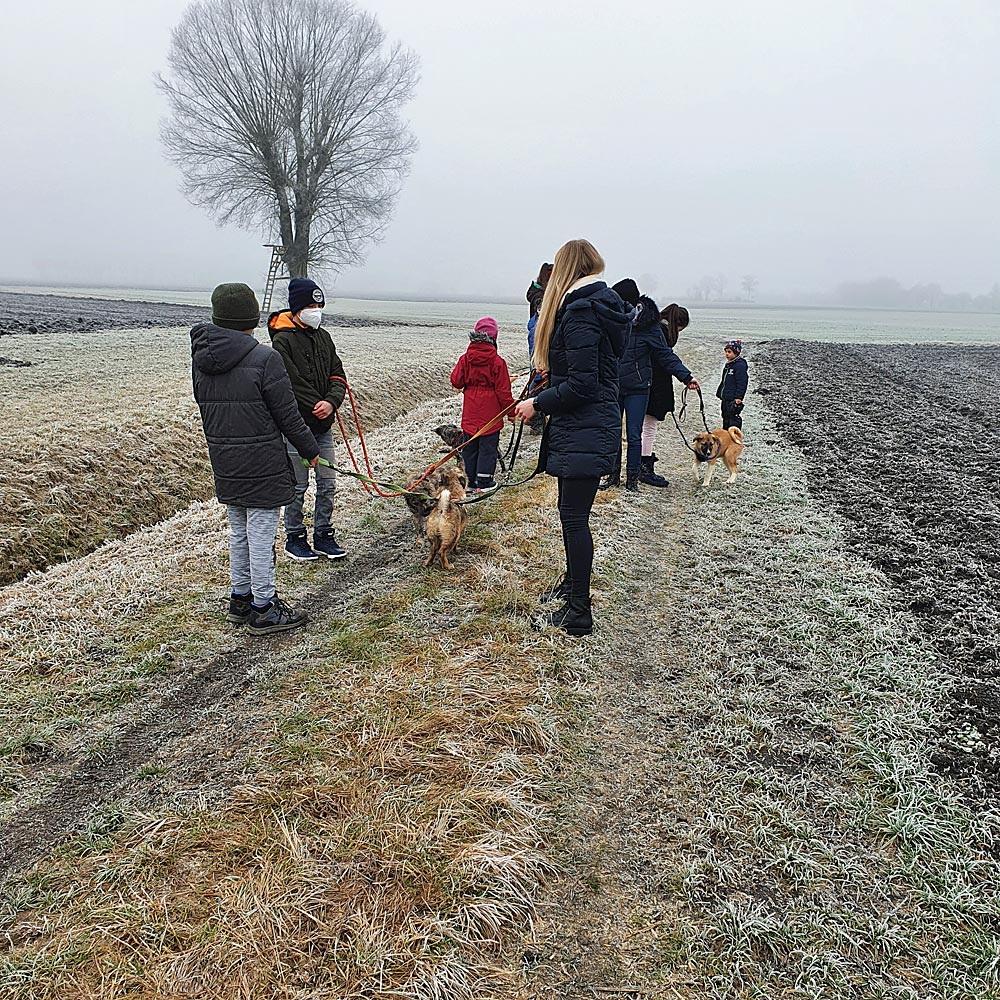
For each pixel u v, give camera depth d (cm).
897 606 546
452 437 828
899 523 746
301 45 3841
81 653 463
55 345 1667
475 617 514
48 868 300
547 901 293
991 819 331
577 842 324
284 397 457
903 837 323
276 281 4266
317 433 605
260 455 459
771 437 1202
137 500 782
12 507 661
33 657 452
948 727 400
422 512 651
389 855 301
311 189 4081
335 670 450
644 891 299
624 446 1135
